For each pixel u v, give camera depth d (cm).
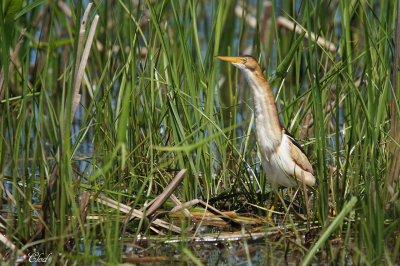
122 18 1297
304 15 1089
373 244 720
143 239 850
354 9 1053
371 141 850
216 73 1065
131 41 980
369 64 820
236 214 933
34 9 1282
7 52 871
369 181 812
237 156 1145
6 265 724
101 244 822
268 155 948
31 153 1252
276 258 780
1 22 784
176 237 851
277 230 878
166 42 1087
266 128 946
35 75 927
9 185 1055
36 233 802
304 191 870
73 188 837
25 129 929
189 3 1027
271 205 1020
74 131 1423
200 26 2062
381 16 1062
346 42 1021
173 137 1061
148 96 1045
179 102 1080
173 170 1008
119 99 1035
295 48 1000
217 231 899
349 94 938
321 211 853
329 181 937
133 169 991
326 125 1068
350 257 768
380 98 916
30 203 803
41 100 807
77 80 832
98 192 832
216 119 1060
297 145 967
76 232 755
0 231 848
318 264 751
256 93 955
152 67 995
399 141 842
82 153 1277
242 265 762
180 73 1073
